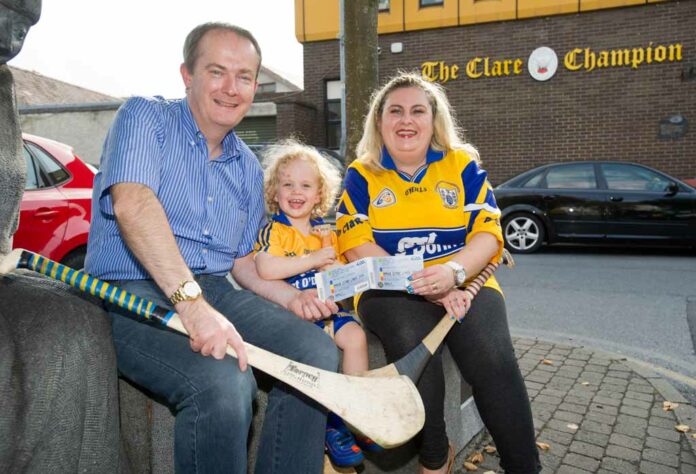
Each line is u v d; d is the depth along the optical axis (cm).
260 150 672
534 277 677
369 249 238
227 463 158
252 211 226
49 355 148
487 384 215
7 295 158
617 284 630
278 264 225
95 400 160
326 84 1272
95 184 196
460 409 255
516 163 1096
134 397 182
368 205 244
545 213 819
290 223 247
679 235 771
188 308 163
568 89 1049
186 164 197
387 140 241
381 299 231
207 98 193
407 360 205
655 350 418
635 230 784
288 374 167
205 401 159
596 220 796
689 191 769
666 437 278
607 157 1039
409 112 236
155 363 167
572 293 595
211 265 208
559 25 1041
